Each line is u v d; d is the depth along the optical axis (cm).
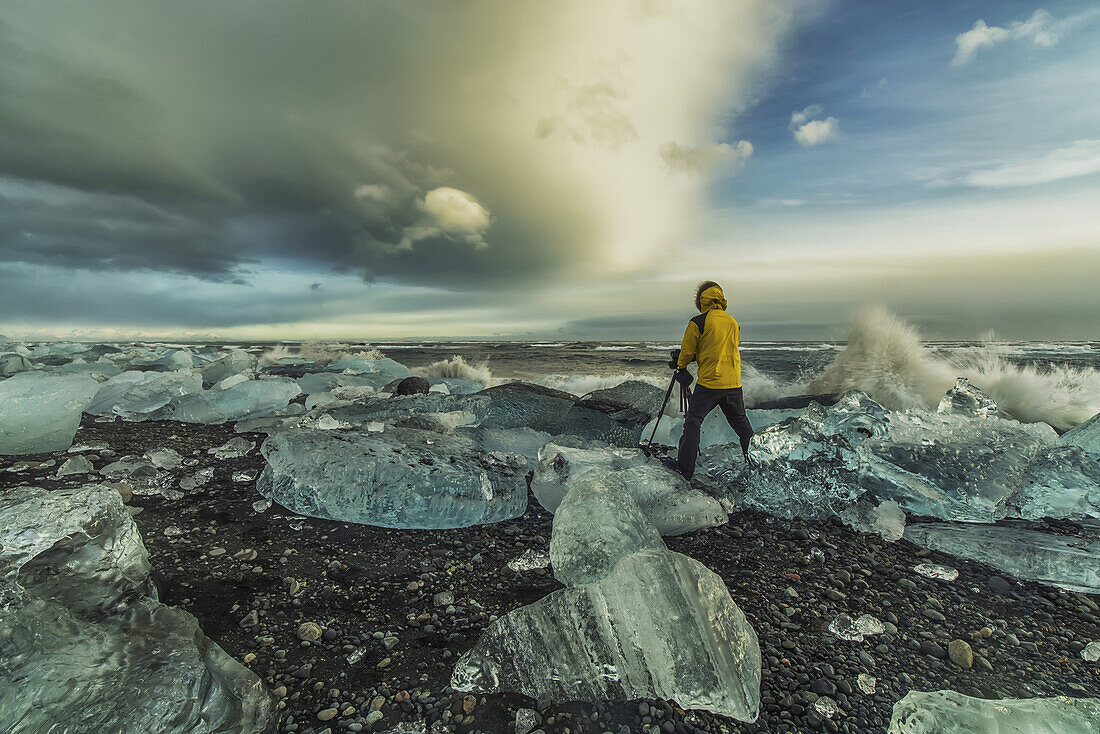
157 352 1453
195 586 253
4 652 134
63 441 466
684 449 423
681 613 180
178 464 451
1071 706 155
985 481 350
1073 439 405
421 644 212
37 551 157
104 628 160
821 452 373
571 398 652
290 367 1374
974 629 229
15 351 1391
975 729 149
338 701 178
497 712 174
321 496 342
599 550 219
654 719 171
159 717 133
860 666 203
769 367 1245
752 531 341
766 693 185
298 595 248
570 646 185
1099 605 248
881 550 311
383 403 632
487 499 349
